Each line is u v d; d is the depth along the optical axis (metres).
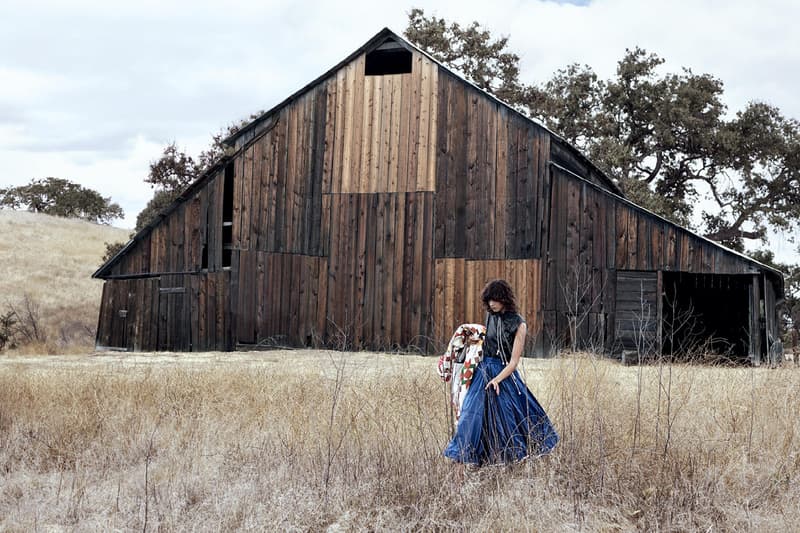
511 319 6.54
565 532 5.28
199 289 21.47
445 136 19.70
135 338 22.75
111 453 7.59
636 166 41.44
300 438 7.24
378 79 20.36
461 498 5.70
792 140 40.12
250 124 21.14
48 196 79.06
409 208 19.84
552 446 6.36
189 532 5.50
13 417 8.77
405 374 9.44
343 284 20.16
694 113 40.69
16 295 38.75
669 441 6.54
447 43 38.41
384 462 6.40
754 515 5.45
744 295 24.11
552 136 18.83
